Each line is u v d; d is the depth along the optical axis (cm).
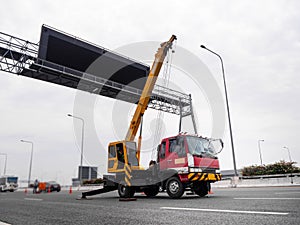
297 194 810
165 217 432
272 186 1766
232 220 373
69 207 685
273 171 1947
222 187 1995
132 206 643
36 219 476
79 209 623
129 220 419
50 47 1719
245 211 452
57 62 1773
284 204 529
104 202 820
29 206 762
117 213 514
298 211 428
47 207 709
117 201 852
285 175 1773
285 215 394
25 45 1742
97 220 434
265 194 881
